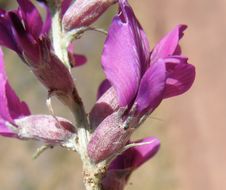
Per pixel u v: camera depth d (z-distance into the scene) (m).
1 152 0.36
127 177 0.09
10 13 0.08
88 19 0.08
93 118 0.08
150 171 0.30
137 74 0.08
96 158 0.08
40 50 0.08
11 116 0.08
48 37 0.08
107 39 0.07
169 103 0.32
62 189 0.33
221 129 0.28
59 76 0.08
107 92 0.08
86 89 0.35
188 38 0.33
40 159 0.34
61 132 0.08
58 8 0.08
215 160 0.28
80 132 0.08
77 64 0.09
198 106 0.30
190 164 0.29
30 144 0.35
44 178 0.33
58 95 0.08
